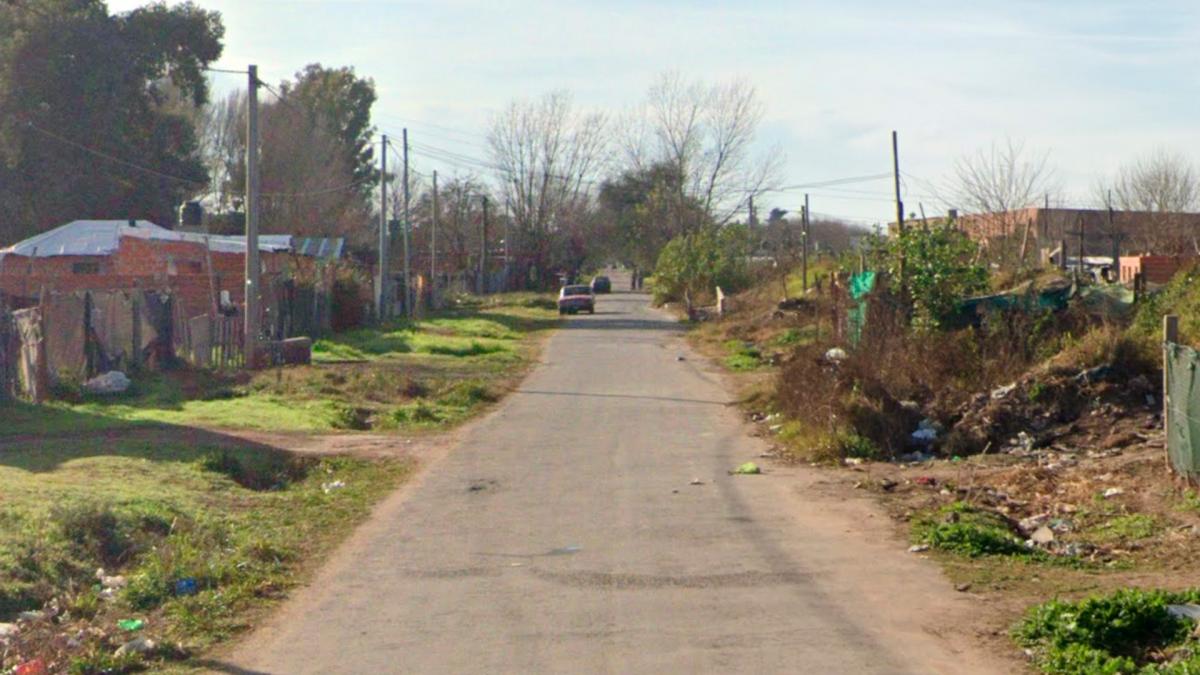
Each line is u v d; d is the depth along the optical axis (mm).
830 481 14773
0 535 10258
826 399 18312
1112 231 40125
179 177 52531
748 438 19141
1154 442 16016
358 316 45594
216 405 22047
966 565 10203
